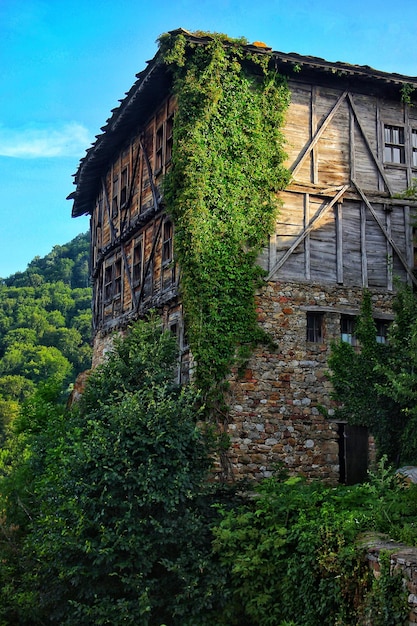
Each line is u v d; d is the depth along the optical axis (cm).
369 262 1762
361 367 1677
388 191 1809
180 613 1138
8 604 1326
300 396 1622
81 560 1180
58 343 6122
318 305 1686
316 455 1606
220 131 1658
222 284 1605
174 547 1217
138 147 2034
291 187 1714
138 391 1289
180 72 1673
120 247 2170
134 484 1190
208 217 1620
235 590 1147
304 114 1764
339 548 1008
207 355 1559
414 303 1600
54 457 1410
